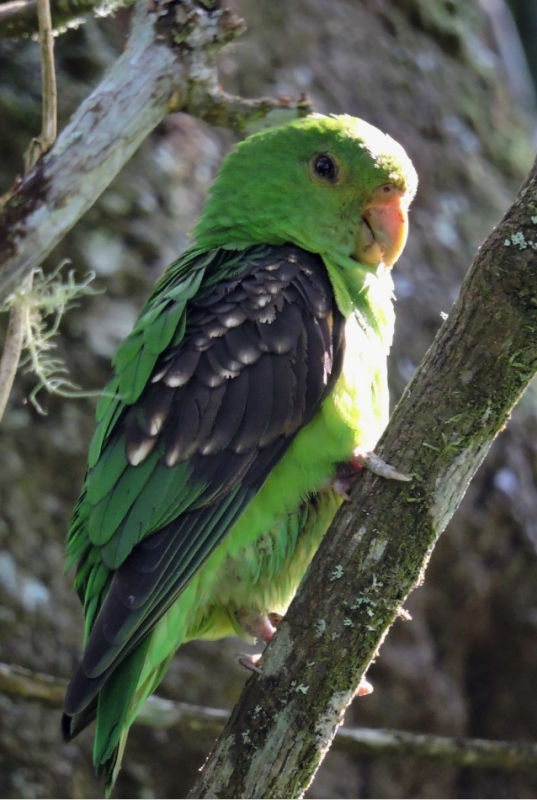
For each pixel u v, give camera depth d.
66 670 9.15
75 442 9.82
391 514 4.83
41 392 9.79
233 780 4.86
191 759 9.53
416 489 4.81
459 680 10.88
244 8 12.15
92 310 10.13
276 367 5.61
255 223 6.53
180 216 10.89
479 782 10.66
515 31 15.79
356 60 12.82
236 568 5.84
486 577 10.92
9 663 8.88
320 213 6.48
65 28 5.65
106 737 5.22
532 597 11.05
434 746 7.56
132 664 5.34
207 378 5.59
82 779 9.08
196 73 4.43
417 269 11.84
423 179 12.52
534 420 11.70
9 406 9.70
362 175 6.47
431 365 4.84
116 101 4.25
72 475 9.79
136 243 10.52
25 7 5.50
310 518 5.86
